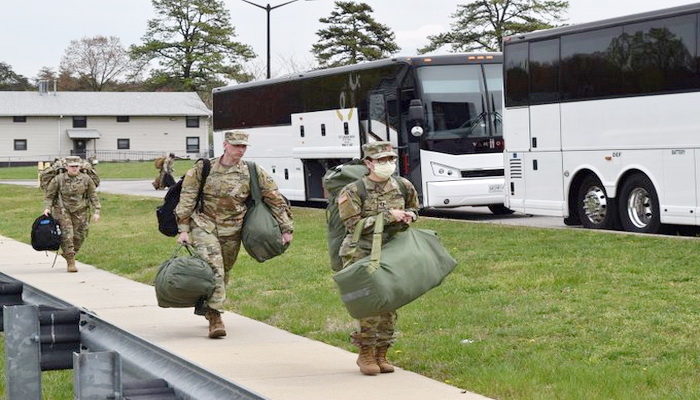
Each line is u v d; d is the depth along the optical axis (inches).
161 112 4345.5
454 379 380.2
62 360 323.0
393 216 367.9
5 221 1360.7
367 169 385.1
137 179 2780.5
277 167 1363.2
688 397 332.2
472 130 1071.0
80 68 5580.7
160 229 478.3
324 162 1256.8
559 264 644.1
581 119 874.1
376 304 358.6
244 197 468.4
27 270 786.2
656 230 815.1
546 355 401.4
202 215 470.3
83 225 766.5
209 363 421.4
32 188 2204.7
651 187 815.1
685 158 780.6
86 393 247.8
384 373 395.2
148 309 577.9
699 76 767.7
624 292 530.3
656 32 800.9
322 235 940.6
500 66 1088.2
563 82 888.9
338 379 386.6
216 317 479.2
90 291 658.8
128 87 5536.4
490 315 487.5
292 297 589.3
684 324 442.3
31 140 4281.5
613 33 840.3
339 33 3526.1
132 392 253.8
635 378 358.3
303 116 1284.4
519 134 939.3
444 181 1061.8
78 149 4325.8
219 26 4389.8
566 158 891.4
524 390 353.7
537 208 926.4
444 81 1074.1
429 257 370.3
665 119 796.6
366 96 1143.0
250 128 1425.9
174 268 458.3
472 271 637.9
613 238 770.2
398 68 1086.4
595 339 426.0
